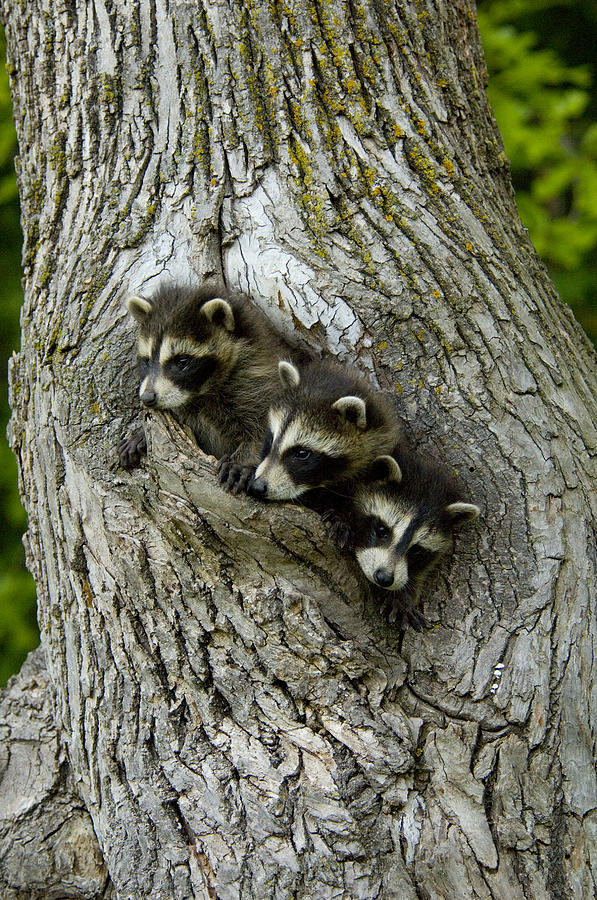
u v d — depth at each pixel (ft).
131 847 4.90
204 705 4.87
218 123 5.18
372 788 4.77
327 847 4.73
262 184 5.14
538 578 4.96
